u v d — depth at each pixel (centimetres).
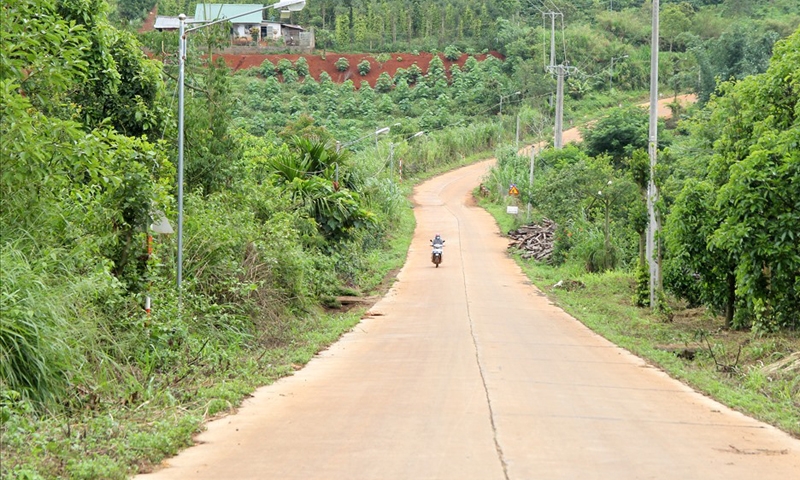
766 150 2258
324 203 3444
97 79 2294
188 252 2220
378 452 1068
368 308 3291
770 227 2242
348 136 10219
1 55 1395
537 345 2288
